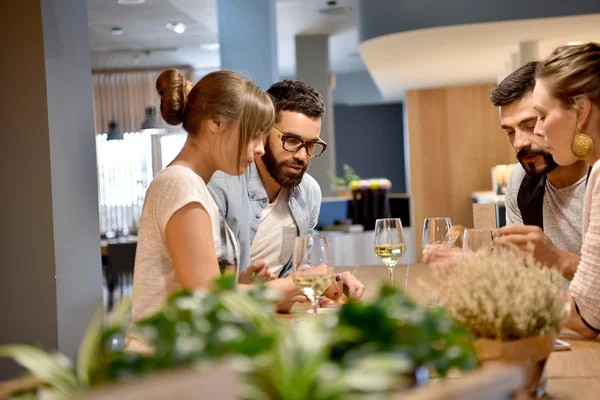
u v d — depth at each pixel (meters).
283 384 0.66
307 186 2.84
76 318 2.87
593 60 1.72
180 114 1.95
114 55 9.88
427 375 0.84
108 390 0.56
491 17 5.98
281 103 2.59
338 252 7.07
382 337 0.81
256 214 2.67
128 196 10.67
